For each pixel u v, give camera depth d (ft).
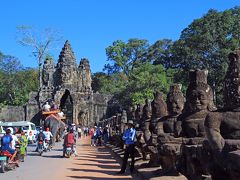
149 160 50.70
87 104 255.29
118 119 125.29
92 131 138.00
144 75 221.46
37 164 64.34
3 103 279.90
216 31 187.11
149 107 58.18
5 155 54.49
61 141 144.05
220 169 19.70
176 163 29.68
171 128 37.04
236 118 20.49
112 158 75.20
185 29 205.87
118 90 269.44
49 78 259.60
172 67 250.57
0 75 302.25
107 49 331.36
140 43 326.44
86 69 264.72
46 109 137.08
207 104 29.48
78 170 54.60
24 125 133.18
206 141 22.31
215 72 177.27
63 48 261.24
